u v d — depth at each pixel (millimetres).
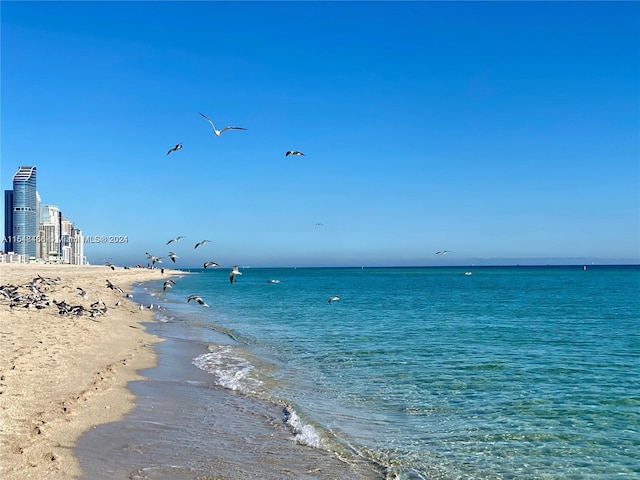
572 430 15570
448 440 14703
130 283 118125
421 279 152625
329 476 12156
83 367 21531
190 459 12805
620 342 31438
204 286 113125
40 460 11805
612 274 187500
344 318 45094
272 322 42406
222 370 23578
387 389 20172
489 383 21125
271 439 14516
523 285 108875
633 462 13266
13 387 17047
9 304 37250
